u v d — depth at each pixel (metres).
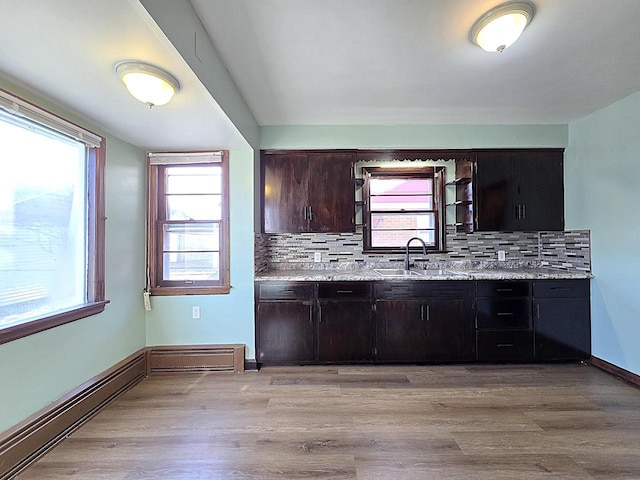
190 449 1.86
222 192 3.03
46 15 1.21
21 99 1.75
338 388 2.60
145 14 1.21
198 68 1.68
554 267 3.49
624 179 2.68
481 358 3.03
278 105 2.74
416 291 3.03
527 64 2.12
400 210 3.69
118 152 2.63
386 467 1.70
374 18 1.65
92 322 2.31
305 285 3.02
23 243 1.87
